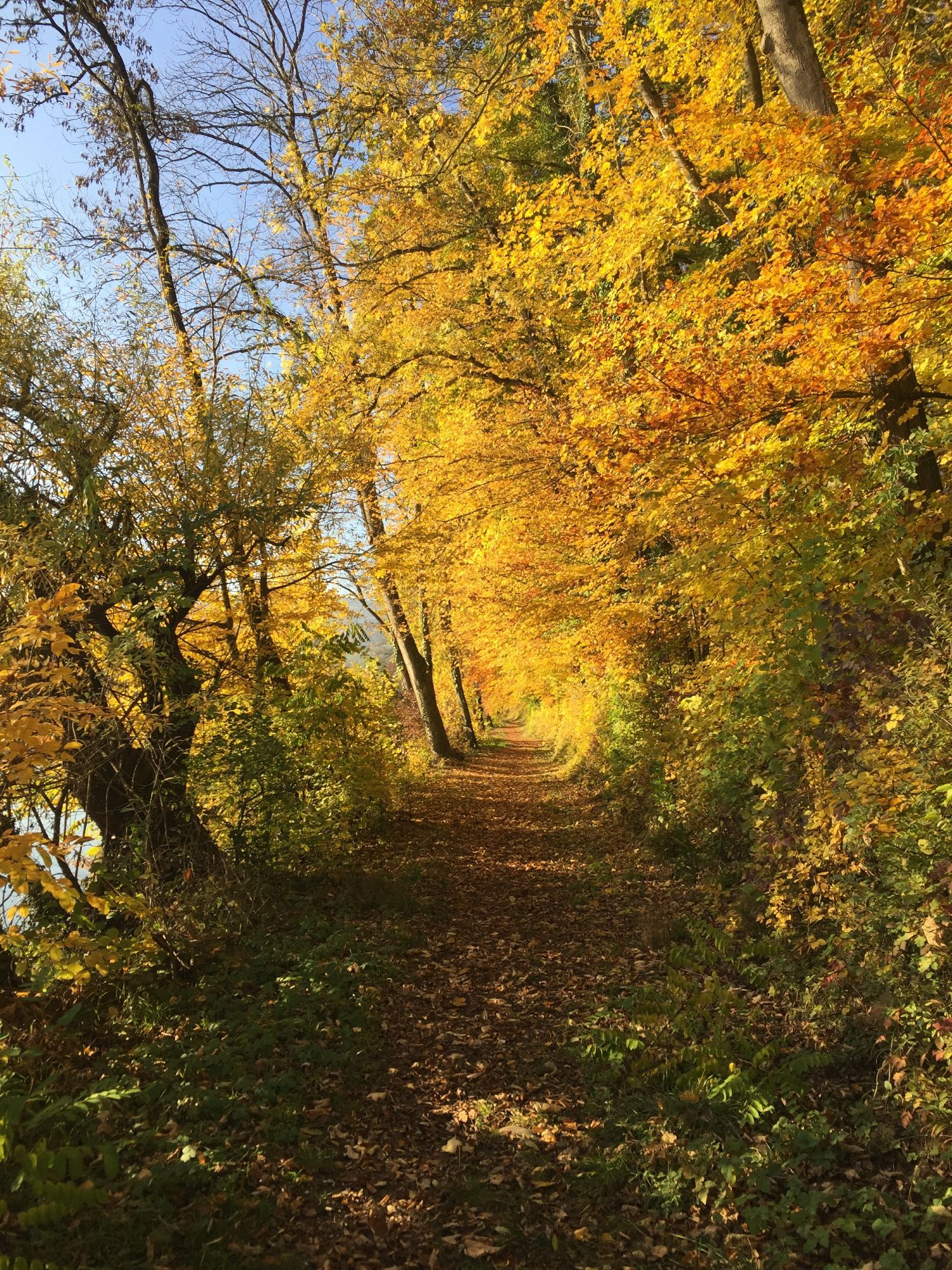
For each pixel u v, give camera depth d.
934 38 5.78
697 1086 3.90
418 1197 3.44
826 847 4.46
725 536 5.99
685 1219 3.21
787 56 5.53
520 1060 4.64
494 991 5.69
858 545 5.59
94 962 3.74
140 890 5.64
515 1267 3.03
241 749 7.31
